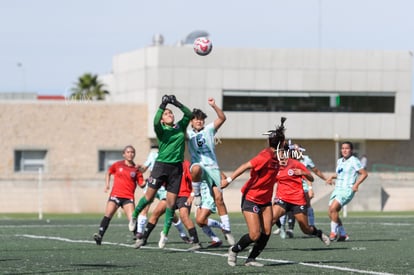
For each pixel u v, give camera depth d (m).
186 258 25.31
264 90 100.94
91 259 25.00
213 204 28.92
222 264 23.56
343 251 28.14
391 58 103.69
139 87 101.88
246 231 39.41
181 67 99.06
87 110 97.44
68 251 27.81
